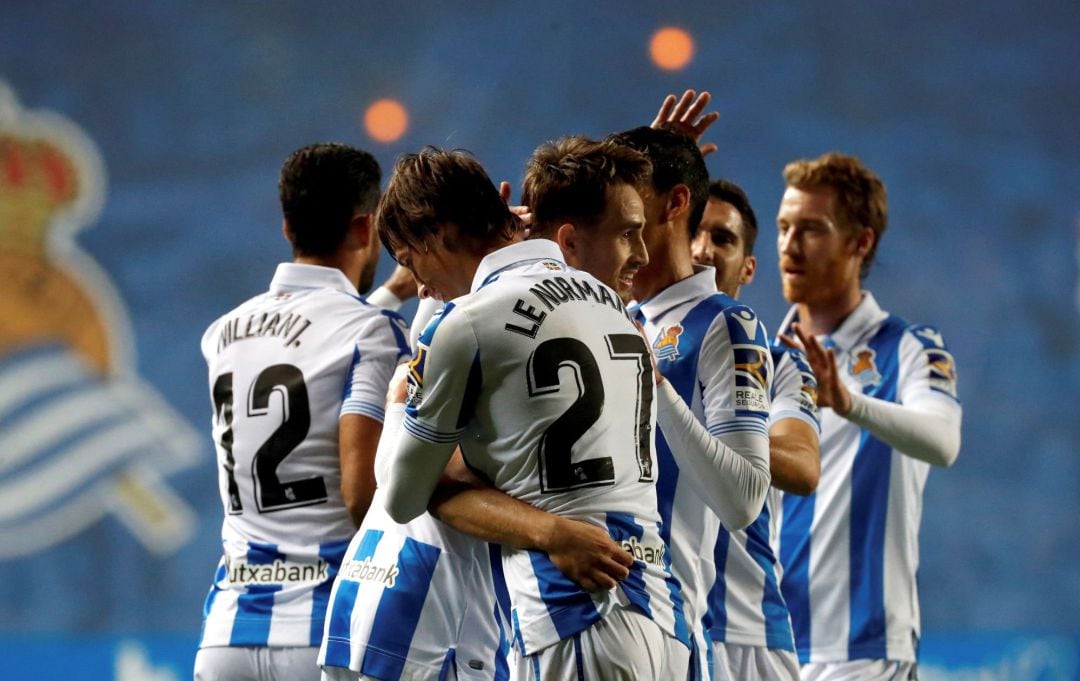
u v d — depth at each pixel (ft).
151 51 116.67
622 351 25.52
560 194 27.61
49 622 107.96
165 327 114.21
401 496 25.43
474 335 24.53
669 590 25.61
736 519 27.71
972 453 115.55
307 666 31.65
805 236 43.45
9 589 107.96
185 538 110.83
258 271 116.16
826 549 41.42
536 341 24.64
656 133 31.58
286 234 35.58
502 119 119.03
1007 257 118.11
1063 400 116.67
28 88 115.34
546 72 119.14
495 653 29.63
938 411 40.22
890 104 118.83
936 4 118.93
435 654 29.22
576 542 24.07
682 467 27.55
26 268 112.88
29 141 114.73
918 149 118.62
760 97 118.93
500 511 24.79
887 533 41.11
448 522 25.59
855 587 41.06
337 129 118.32
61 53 115.96
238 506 33.04
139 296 114.42
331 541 32.35
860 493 41.27
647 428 25.84
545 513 24.52
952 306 117.80
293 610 31.94
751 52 119.03
